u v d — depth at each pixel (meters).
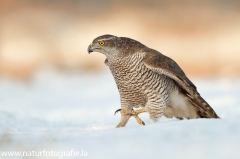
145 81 11.42
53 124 13.80
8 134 9.90
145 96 11.68
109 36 11.69
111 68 11.81
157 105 11.56
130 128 9.59
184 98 11.96
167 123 9.65
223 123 9.41
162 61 11.30
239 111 14.52
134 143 8.16
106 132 9.34
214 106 16.61
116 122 13.77
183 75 11.45
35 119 14.59
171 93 11.84
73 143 8.47
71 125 13.45
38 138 9.20
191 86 11.41
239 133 8.46
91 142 8.46
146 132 8.94
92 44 11.67
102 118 15.12
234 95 19.34
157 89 11.48
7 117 14.19
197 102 11.70
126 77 11.59
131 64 11.42
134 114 11.69
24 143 8.66
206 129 8.88
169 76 11.30
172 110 12.20
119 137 8.73
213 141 8.00
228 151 7.39
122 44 11.55
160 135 8.61
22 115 14.98
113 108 18.08
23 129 12.52
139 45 11.65
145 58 11.28
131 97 11.88
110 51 11.55
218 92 21.02
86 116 15.93
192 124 9.39
